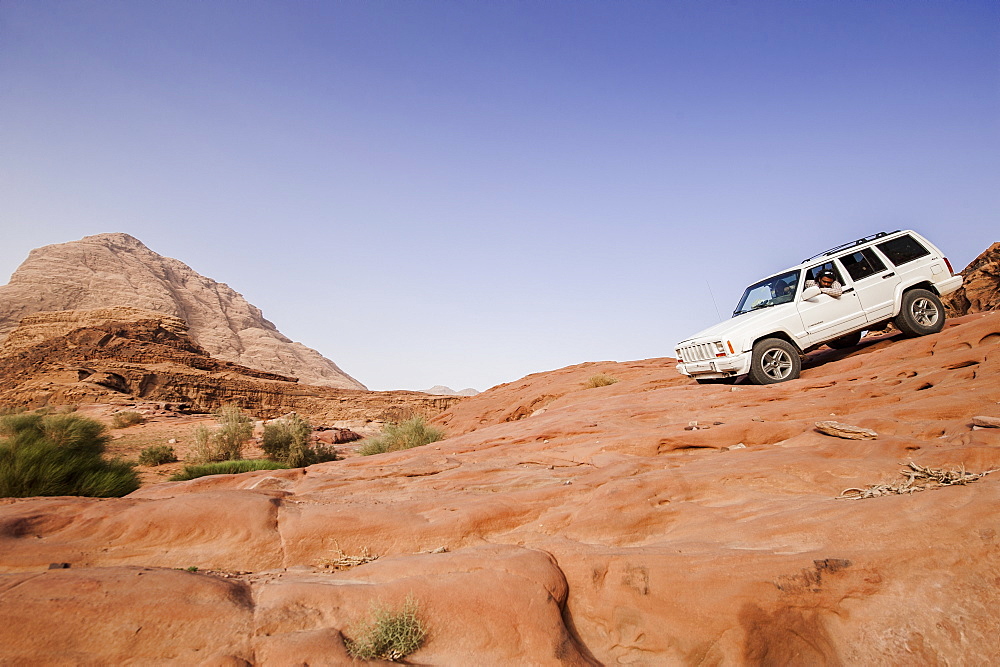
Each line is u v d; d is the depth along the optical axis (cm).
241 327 19562
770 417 755
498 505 481
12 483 779
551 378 2548
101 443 1451
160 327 8569
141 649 284
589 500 478
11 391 5872
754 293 1166
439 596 336
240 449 2327
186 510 464
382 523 459
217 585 341
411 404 9112
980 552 302
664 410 923
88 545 427
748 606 306
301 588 347
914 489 395
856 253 1089
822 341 1048
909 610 290
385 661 296
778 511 406
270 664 280
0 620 288
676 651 305
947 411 581
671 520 434
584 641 325
